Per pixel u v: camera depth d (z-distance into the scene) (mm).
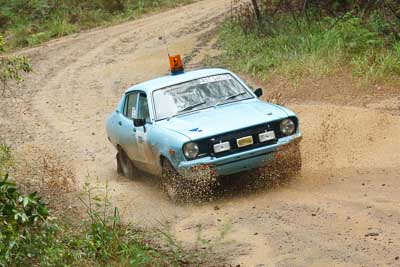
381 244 9578
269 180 13133
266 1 30891
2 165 16594
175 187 12867
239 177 13422
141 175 15648
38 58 35719
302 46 24797
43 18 45781
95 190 14805
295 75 22781
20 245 9094
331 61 22703
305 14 27141
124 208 13047
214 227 11414
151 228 11789
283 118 12664
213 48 29891
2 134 22766
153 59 31125
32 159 18875
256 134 12461
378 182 12531
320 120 17797
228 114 13133
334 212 11195
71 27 43312
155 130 13328
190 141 12250
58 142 21062
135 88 14953
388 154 14359
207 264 9930
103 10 46125
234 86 14305
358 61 22016
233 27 31312
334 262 9234
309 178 13289
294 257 9641
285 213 11531
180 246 10680
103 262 9844
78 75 30703
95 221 11195
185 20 39281
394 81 20312
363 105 19156
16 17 46031
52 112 25156
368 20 24688
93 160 18672
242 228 11148
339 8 27266
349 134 16141
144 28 39312
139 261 9727
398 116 17281
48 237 9461
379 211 10922
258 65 24734
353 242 9812
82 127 22656
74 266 9531
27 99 27562
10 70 14828
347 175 13234
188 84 14297
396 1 25094
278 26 28062
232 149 12344
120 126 15297
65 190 15016
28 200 8969
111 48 35344
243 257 9961
